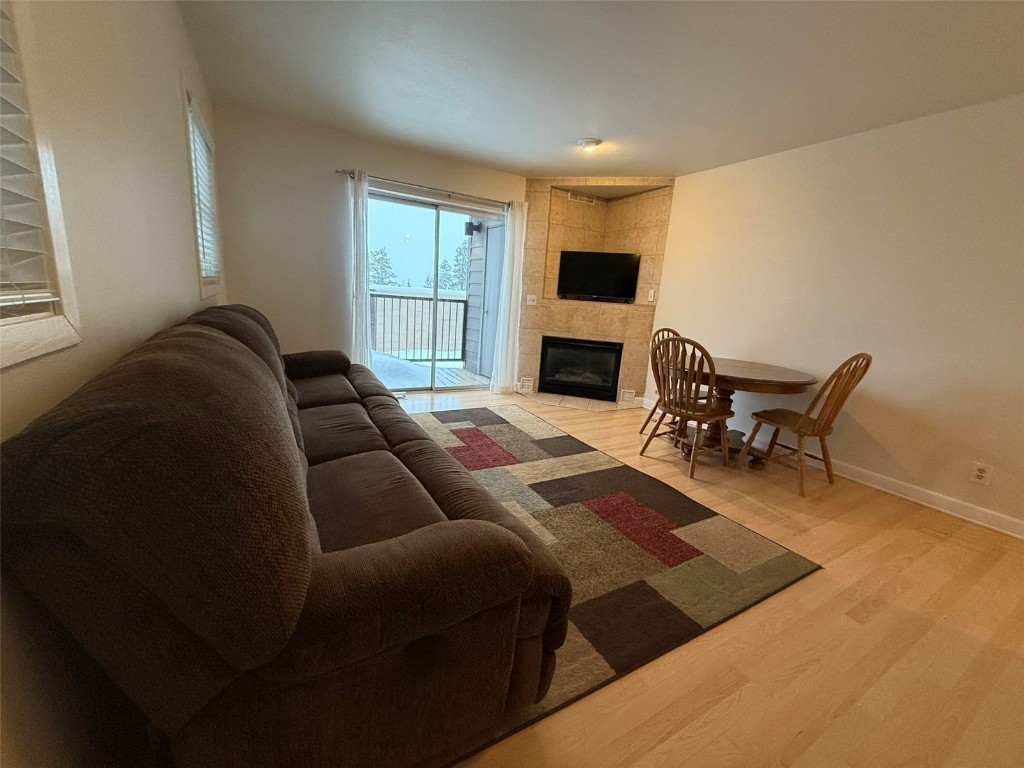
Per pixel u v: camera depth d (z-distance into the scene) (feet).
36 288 2.45
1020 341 7.35
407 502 4.26
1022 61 6.23
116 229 3.73
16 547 1.76
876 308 9.06
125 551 1.76
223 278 10.30
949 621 5.29
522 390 15.90
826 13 5.50
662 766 3.45
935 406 8.34
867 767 3.56
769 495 8.59
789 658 4.62
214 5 6.07
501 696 3.20
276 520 2.03
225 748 2.26
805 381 8.66
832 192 9.64
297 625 2.18
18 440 1.72
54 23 2.71
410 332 17.84
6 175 2.21
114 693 2.55
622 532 6.93
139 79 4.41
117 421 1.82
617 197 15.64
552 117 9.41
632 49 6.62
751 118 8.79
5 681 1.78
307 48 7.18
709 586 5.71
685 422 10.41
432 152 12.45
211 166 9.22
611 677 4.23
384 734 2.74
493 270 16.02
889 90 7.32
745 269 11.55
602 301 15.25
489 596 2.73
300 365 8.97
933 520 7.84
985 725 3.97
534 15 5.96
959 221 7.88
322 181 11.39
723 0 5.37
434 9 5.97
